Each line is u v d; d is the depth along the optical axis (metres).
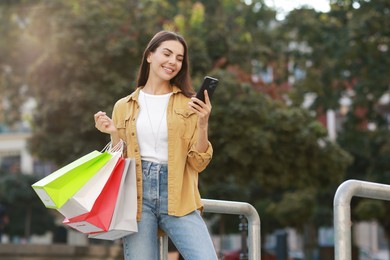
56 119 20.05
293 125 19.08
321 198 30.72
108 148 5.36
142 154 5.20
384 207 29.33
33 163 45.03
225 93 18.80
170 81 5.43
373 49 22.11
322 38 23.12
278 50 23.66
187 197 5.16
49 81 20.00
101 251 18.89
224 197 29.41
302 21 23.23
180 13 21.77
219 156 18.69
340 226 4.94
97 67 19.62
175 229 5.13
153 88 5.36
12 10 25.45
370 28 21.75
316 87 23.09
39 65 19.95
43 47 22.06
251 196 31.14
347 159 20.05
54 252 18.08
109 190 4.98
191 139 5.20
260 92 19.58
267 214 31.17
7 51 25.33
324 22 23.12
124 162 5.05
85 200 4.84
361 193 5.05
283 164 19.20
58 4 21.19
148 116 5.23
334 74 22.98
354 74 22.72
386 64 22.09
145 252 5.12
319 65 23.23
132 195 5.06
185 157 5.20
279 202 29.80
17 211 36.34
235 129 18.58
